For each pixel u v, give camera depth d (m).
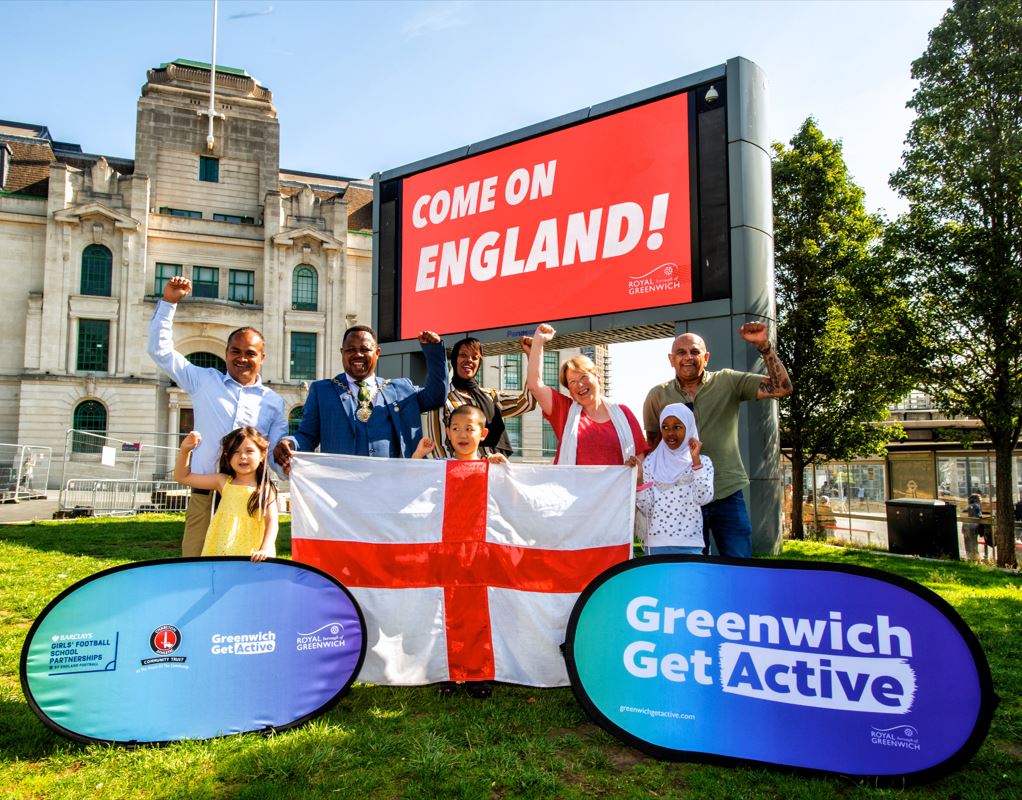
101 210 29.42
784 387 4.50
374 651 3.75
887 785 2.79
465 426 4.12
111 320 29.44
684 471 4.17
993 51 11.64
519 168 11.62
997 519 11.41
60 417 28.39
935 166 11.87
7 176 31.23
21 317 29.17
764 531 8.80
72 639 3.10
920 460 16.72
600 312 10.34
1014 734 3.29
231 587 3.34
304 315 32.03
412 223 13.10
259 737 3.17
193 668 3.21
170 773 2.83
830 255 14.38
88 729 3.05
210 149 32.84
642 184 10.09
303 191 32.81
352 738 3.16
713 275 9.27
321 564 3.85
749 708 3.03
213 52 32.75
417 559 3.90
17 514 16.08
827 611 3.01
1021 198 11.09
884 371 12.73
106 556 8.61
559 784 2.78
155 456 26.38
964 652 2.80
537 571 3.90
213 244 31.61
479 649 3.82
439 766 2.86
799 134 15.27
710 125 9.55
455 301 12.26
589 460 4.45
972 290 11.21
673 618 3.20
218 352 31.31
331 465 4.00
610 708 3.18
